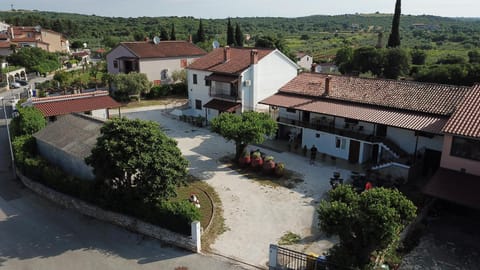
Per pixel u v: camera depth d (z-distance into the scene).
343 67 96.12
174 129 50.19
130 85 65.19
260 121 36.19
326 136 39.56
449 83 76.00
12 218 28.30
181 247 24.05
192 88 55.91
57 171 30.91
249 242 24.38
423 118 33.31
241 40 108.50
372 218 17.84
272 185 32.75
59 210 29.47
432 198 27.34
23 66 98.31
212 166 37.09
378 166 33.69
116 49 74.00
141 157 24.45
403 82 39.03
